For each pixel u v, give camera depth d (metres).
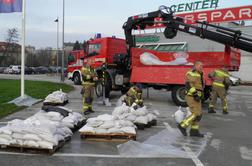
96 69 16.17
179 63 14.16
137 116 9.16
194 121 8.36
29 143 6.55
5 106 12.34
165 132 8.77
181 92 13.85
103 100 14.19
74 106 13.42
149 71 14.51
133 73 14.96
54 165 5.90
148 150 6.89
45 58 97.81
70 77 26.77
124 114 9.15
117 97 17.20
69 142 7.46
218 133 8.90
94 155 6.52
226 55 13.19
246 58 38.75
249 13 36.56
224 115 12.12
